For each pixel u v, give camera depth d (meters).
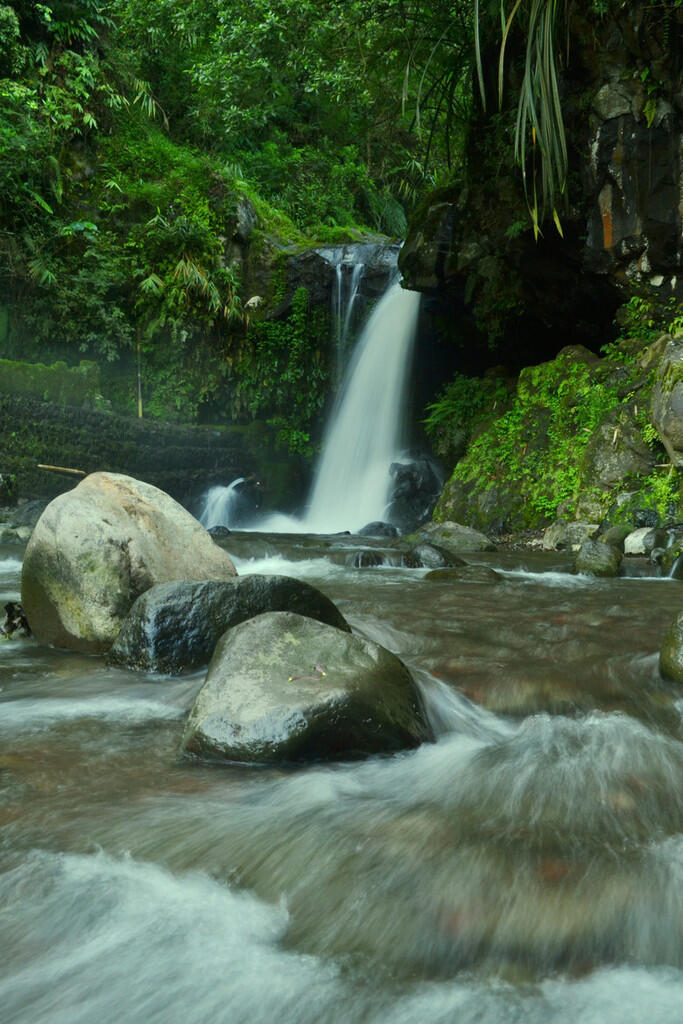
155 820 2.45
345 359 20.36
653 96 11.38
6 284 18.73
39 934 1.91
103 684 3.96
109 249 20.05
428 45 14.57
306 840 2.32
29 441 15.59
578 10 11.63
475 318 15.87
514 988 1.75
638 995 1.73
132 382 20.17
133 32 21.75
